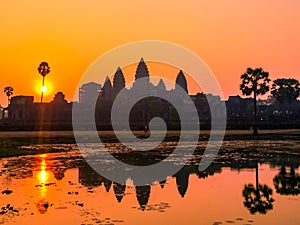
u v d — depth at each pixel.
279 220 15.41
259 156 41.16
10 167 33.28
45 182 25.31
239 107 144.62
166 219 15.64
